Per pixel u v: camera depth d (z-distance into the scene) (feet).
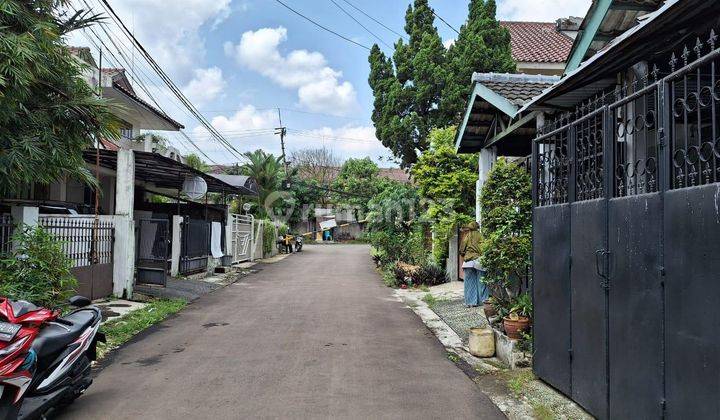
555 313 17.10
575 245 15.70
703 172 10.71
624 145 13.52
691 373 10.42
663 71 17.72
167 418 15.02
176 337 25.73
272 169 116.16
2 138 20.34
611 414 13.53
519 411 15.78
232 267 63.67
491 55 63.10
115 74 58.75
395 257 59.11
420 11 73.67
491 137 34.76
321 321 30.19
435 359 22.07
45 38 20.25
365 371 20.02
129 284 35.86
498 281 24.43
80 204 46.96
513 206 23.86
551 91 19.93
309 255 94.22
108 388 17.76
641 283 12.21
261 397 16.88
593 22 20.79
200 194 51.37
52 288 23.48
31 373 12.87
